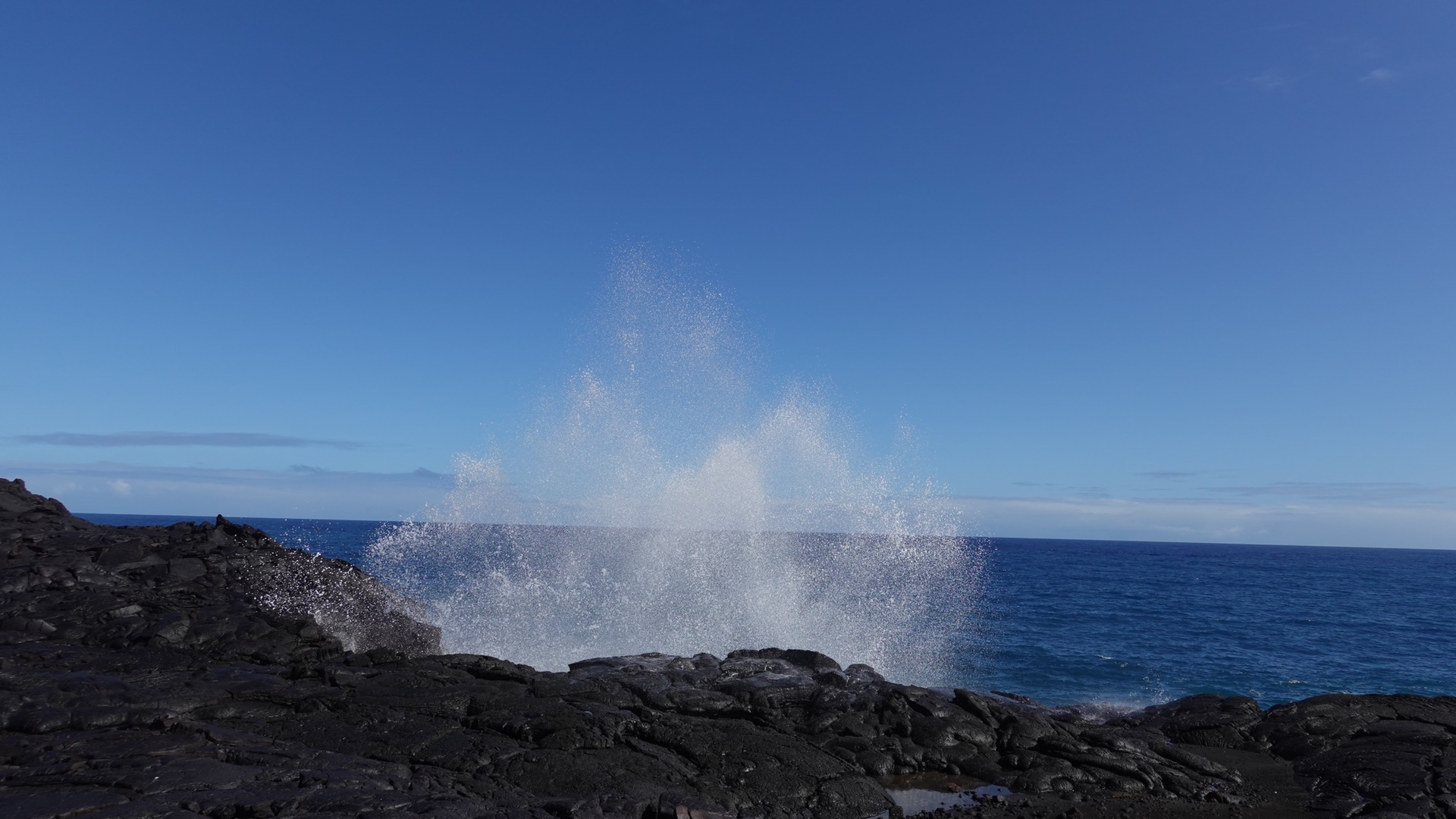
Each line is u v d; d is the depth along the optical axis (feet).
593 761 27.40
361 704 30.32
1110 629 104.06
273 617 40.14
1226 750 37.04
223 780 22.52
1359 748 34.24
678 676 37.42
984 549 439.63
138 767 22.94
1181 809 29.81
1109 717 42.73
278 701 30.12
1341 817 29.01
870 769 31.42
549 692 33.47
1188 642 94.84
